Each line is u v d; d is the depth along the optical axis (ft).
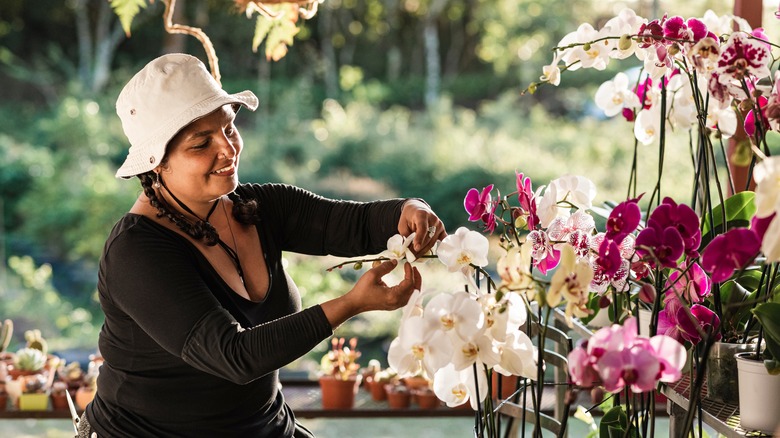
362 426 24.12
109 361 6.32
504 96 61.52
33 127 53.78
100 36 61.05
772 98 5.01
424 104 66.44
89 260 44.65
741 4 8.47
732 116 5.82
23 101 58.34
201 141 5.97
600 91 6.61
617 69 60.70
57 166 48.62
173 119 5.81
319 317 5.39
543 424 6.27
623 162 47.88
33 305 36.58
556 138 53.47
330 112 58.34
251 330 5.52
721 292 5.94
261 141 55.36
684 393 5.68
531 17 65.31
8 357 11.41
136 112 5.91
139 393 6.23
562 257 4.16
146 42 62.80
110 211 45.42
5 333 11.54
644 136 6.40
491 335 4.43
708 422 5.43
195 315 5.72
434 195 50.96
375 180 52.80
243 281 6.55
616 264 4.60
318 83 65.87
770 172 3.80
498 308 4.41
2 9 60.59
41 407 10.62
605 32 6.01
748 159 3.89
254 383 6.43
